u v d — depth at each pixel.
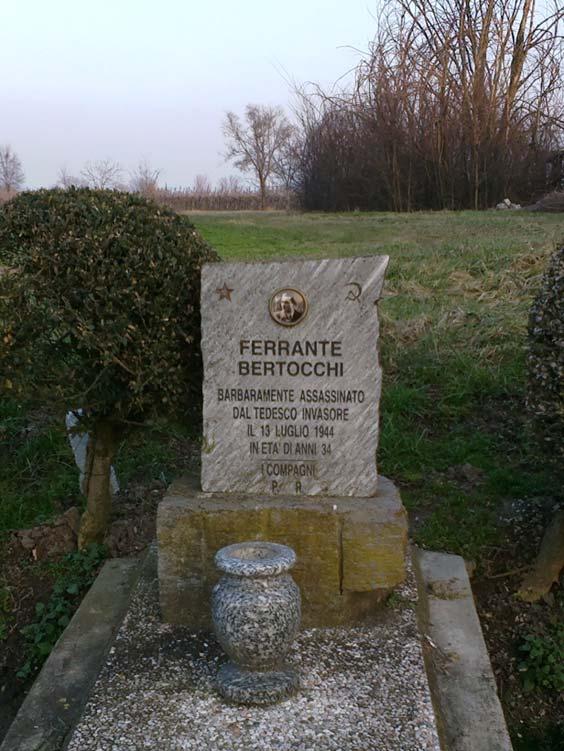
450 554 2.04
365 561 1.60
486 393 2.73
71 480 2.41
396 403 2.68
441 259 4.30
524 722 1.73
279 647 1.34
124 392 1.79
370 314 1.64
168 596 1.64
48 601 1.96
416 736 1.27
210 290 1.66
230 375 1.68
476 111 9.66
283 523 1.61
